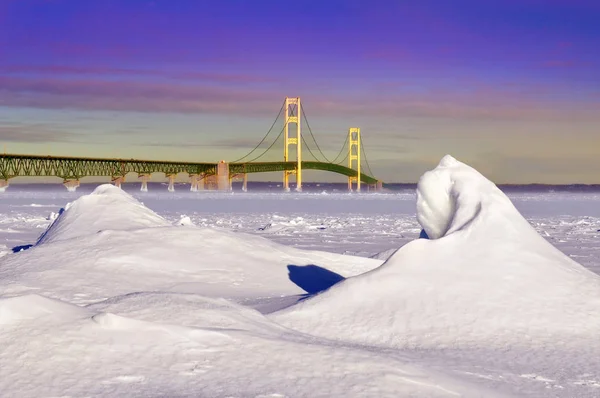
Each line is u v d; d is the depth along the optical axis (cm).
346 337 817
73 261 1273
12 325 630
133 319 650
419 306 879
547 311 859
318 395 536
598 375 665
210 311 728
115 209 1728
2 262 1298
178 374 565
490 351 750
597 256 2086
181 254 1363
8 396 514
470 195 1066
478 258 958
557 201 10169
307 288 1238
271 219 4259
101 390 528
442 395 563
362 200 9781
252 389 541
